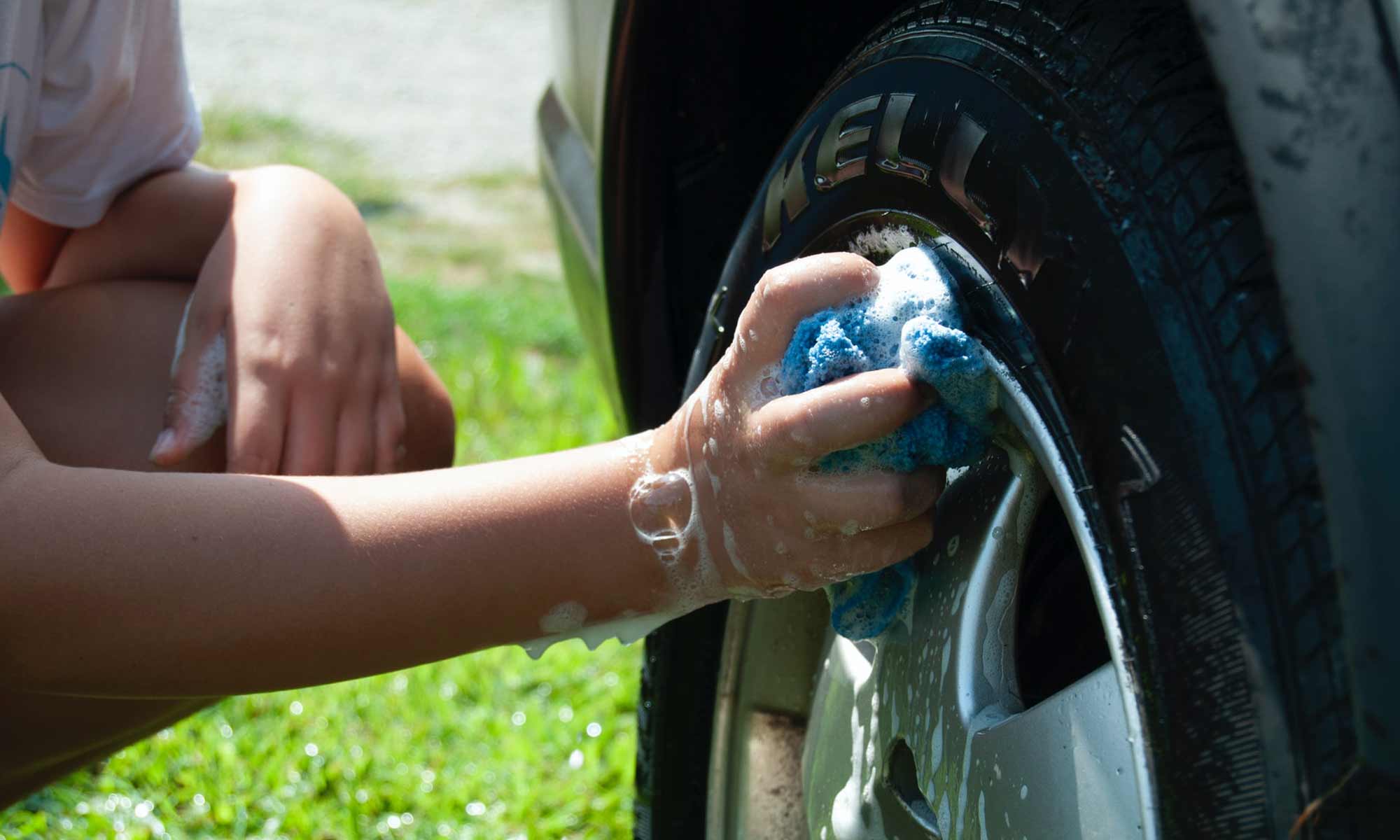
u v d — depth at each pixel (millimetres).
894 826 1144
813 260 1035
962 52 1068
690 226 1636
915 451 1014
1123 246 872
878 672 1175
